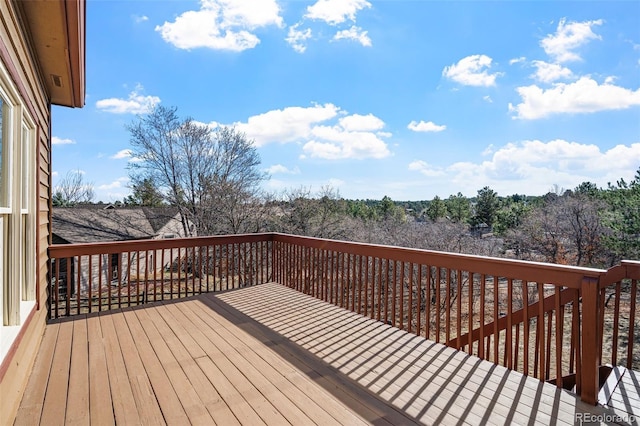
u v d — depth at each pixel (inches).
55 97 182.7
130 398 94.3
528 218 633.0
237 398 94.3
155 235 724.7
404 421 84.2
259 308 181.9
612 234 521.0
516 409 89.1
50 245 174.7
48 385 101.4
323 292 198.7
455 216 915.4
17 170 96.3
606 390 95.5
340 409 89.4
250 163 689.0
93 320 162.7
